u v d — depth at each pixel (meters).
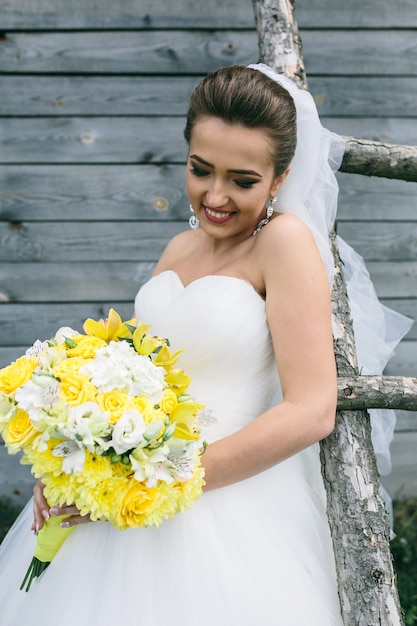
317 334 1.55
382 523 1.70
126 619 1.50
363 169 2.04
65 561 1.63
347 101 3.46
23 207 3.50
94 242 3.55
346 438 1.78
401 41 3.43
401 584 3.12
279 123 1.56
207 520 1.60
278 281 1.60
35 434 1.40
